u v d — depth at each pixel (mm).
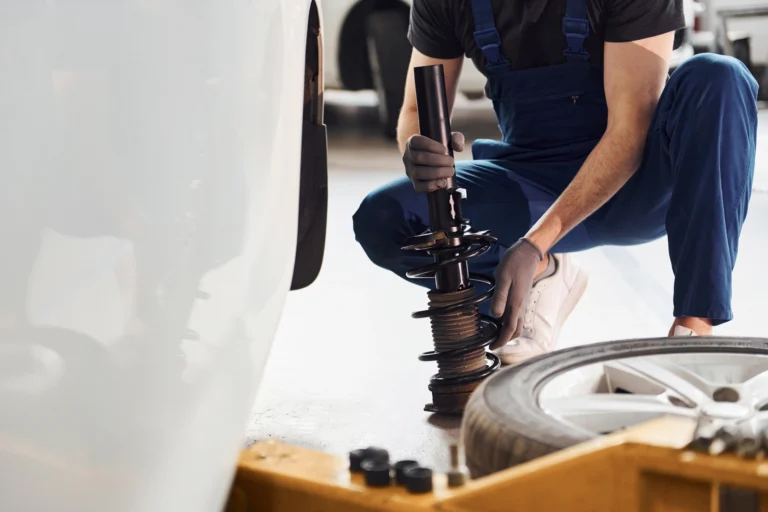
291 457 1104
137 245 854
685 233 1818
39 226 799
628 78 1938
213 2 901
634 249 3641
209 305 929
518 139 2219
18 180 787
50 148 799
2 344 794
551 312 2164
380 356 2391
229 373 979
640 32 1926
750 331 2514
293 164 1076
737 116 1800
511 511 879
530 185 2174
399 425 1821
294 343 2551
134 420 877
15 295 793
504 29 2105
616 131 1931
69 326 823
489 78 2223
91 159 820
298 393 2078
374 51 6258
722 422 860
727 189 1804
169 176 868
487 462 1112
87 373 838
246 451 1129
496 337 1798
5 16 777
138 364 871
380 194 2123
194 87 884
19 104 785
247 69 943
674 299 1827
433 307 1757
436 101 1695
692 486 827
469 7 2133
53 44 798
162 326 881
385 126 6566
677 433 851
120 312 851
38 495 833
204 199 903
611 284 3127
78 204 816
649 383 1300
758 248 3568
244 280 975
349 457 1029
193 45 882
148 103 849
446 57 2244
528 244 1796
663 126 1915
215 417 974
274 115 1000
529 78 2125
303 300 3053
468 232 1886
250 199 962
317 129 1469
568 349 1416
